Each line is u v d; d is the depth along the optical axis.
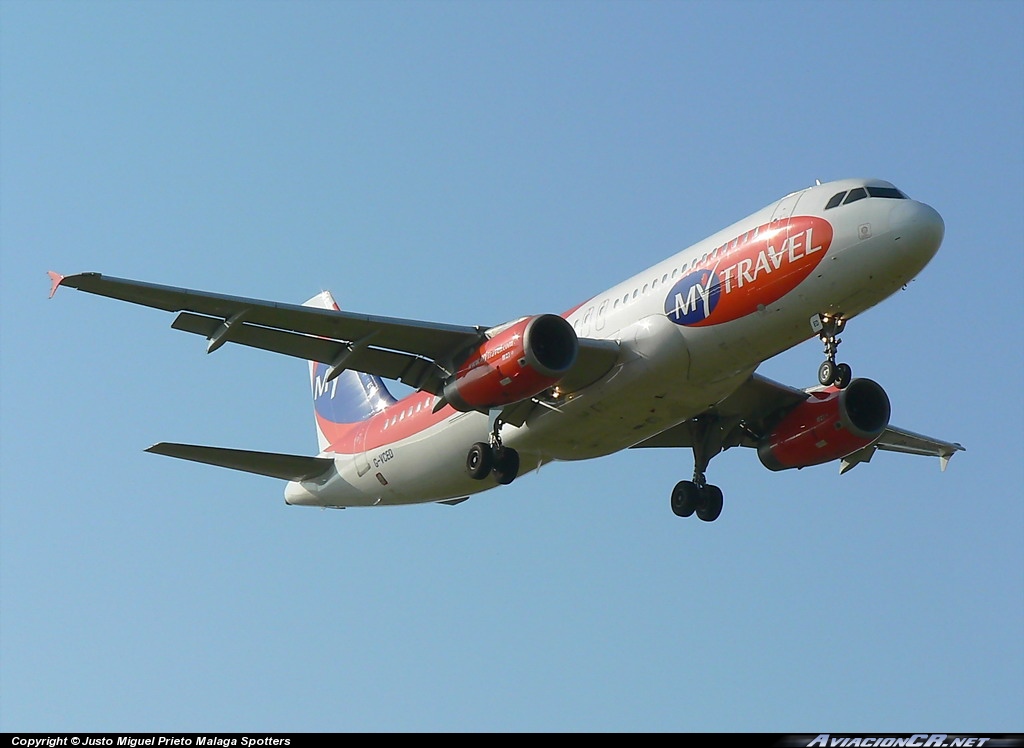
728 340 78.62
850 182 77.38
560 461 92.12
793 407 97.00
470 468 87.19
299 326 81.62
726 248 79.31
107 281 74.25
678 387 81.00
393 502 100.38
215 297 77.38
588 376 81.94
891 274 74.69
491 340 80.69
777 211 78.56
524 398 80.00
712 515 96.75
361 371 86.88
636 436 85.81
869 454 106.88
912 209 74.19
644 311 82.25
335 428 108.56
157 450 95.31
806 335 78.38
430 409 93.62
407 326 81.56
